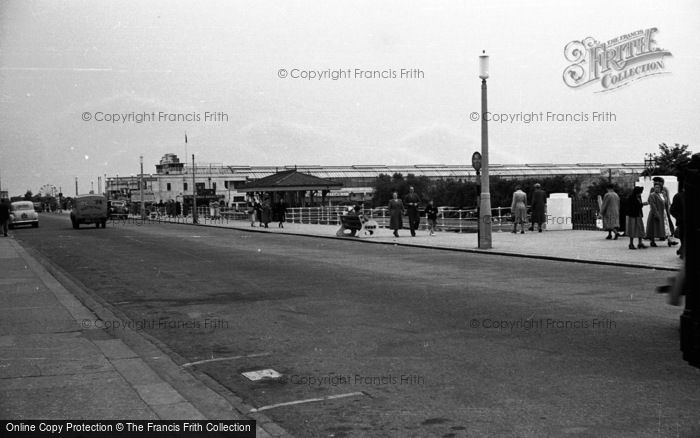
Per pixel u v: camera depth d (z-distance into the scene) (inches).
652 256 663.8
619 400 219.8
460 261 701.3
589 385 237.5
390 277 566.9
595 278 532.7
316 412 217.0
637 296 435.8
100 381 250.2
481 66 813.9
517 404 218.7
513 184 2075.5
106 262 757.3
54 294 483.8
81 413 213.8
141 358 288.4
